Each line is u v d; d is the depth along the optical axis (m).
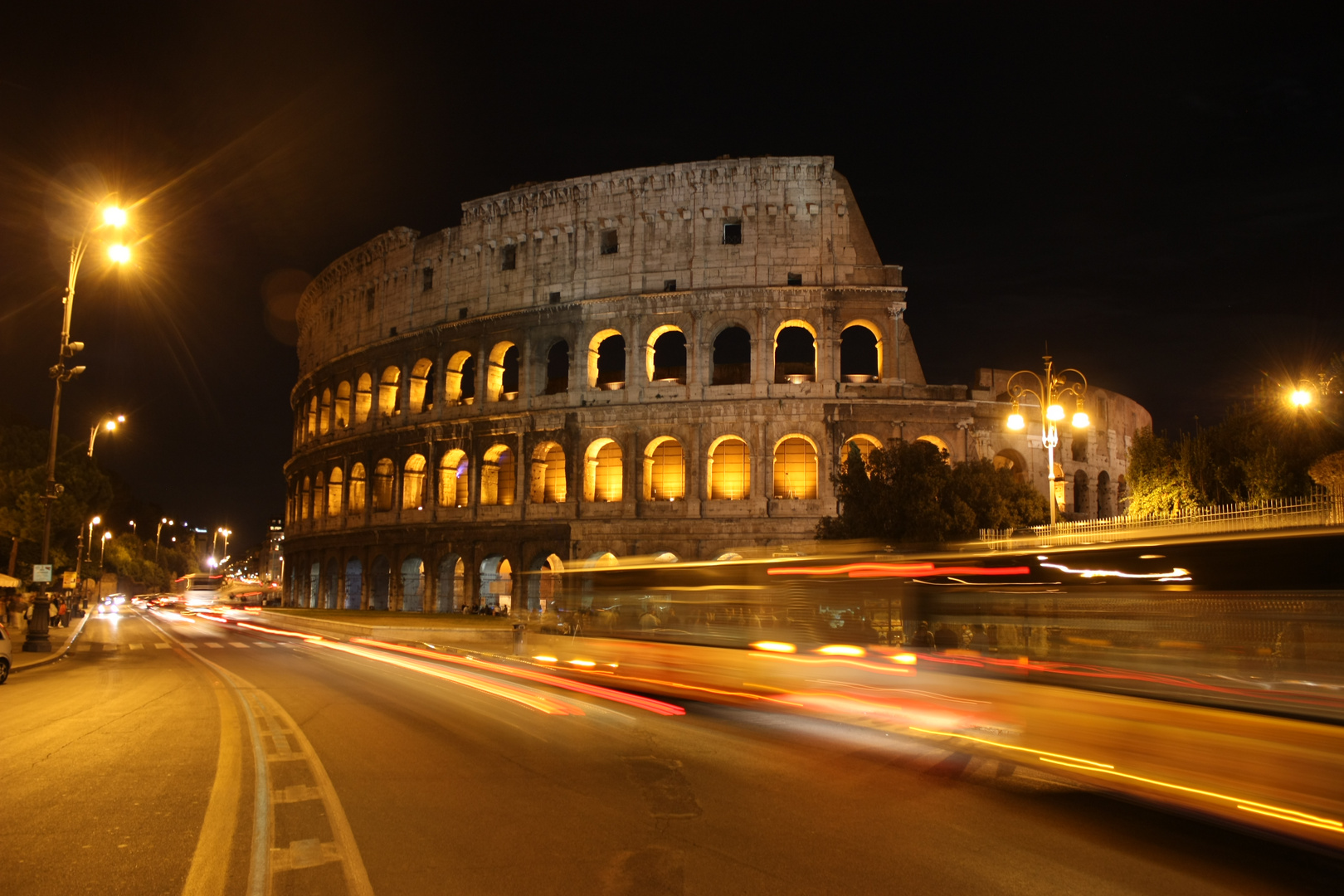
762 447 73.88
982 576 17.83
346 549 96.62
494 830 13.27
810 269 75.31
